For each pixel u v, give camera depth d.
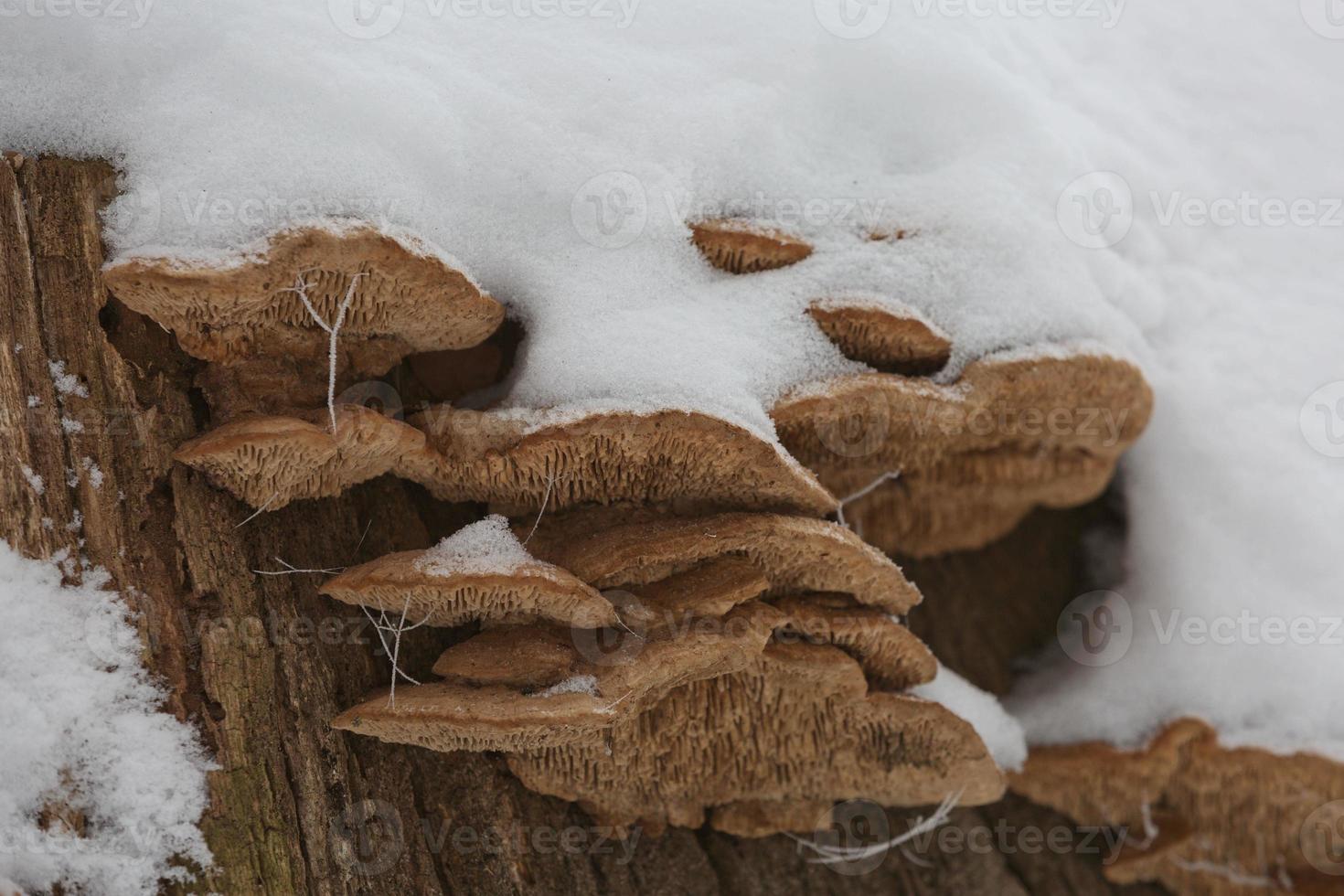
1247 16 5.31
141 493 3.22
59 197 3.20
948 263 3.82
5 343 3.12
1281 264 4.84
